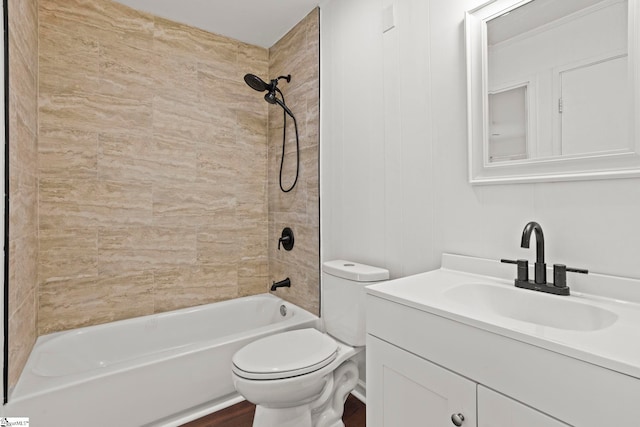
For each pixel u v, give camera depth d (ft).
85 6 6.52
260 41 8.59
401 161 5.40
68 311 6.35
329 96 6.89
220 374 5.84
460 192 4.58
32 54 5.59
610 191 3.30
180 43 7.63
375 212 5.88
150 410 5.16
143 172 7.14
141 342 6.86
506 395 2.56
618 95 3.19
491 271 4.18
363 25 6.07
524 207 3.93
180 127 7.61
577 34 3.46
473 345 2.78
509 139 4.02
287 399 4.53
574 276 3.50
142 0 6.82
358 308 5.28
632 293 3.11
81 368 6.01
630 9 3.12
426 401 3.19
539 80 3.76
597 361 2.10
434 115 4.89
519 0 3.90
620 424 2.01
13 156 4.40
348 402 6.12
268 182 8.94
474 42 4.33
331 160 6.88
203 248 7.94
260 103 8.84
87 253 6.55
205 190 7.96
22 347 4.94
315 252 7.26
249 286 8.66
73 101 6.39
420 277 4.27
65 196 6.32
